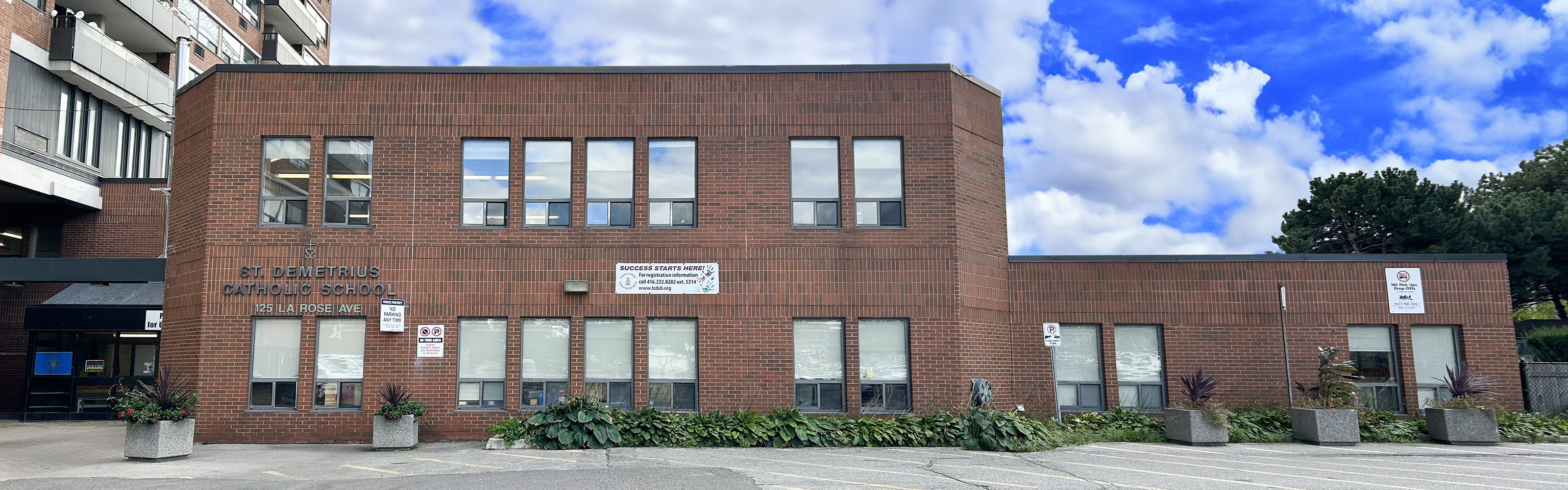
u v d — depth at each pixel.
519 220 17.48
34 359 24.33
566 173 17.80
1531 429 17.52
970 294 17.91
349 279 17.16
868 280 17.58
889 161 18.06
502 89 17.84
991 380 18.12
